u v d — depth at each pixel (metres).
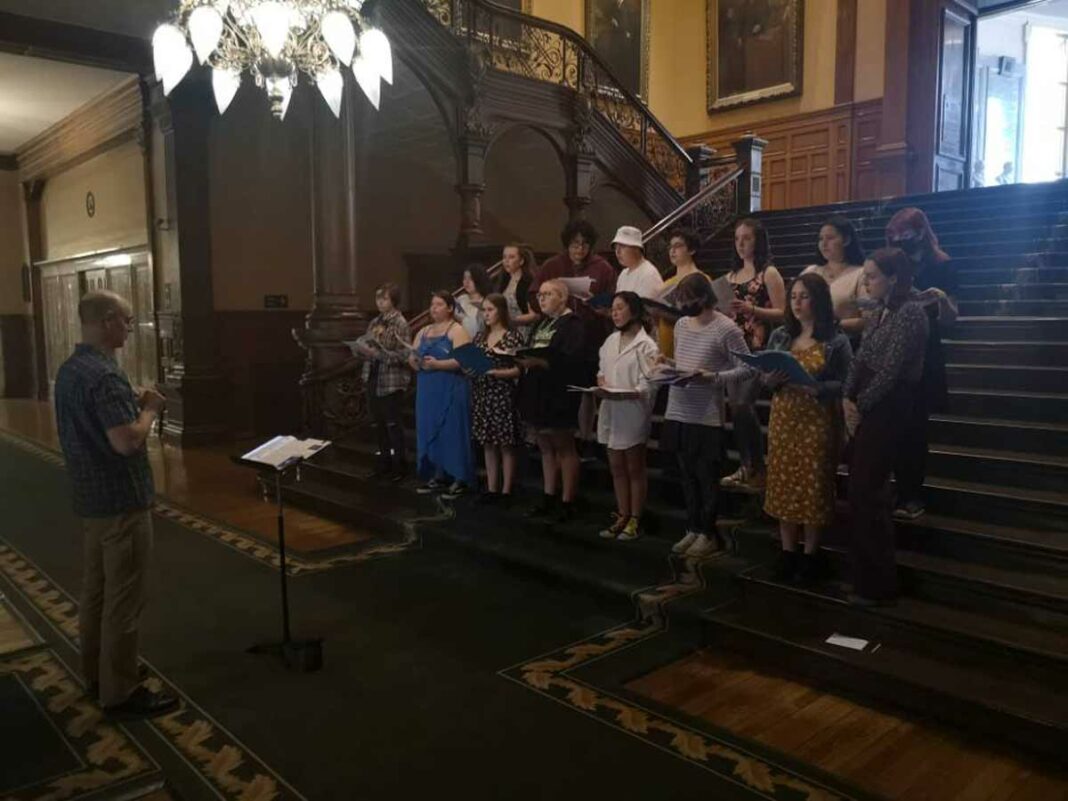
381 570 5.22
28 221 14.81
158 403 3.38
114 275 12.05
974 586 3.65
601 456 5.90
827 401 3.82
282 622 4.38
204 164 9.62
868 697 3.46
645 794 2.82
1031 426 4.59
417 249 10.57
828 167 13.62
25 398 15.33
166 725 3.32
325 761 3.04
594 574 4.63
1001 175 14.98
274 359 10.28
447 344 5.77
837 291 4.54
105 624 3.35
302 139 10.30
